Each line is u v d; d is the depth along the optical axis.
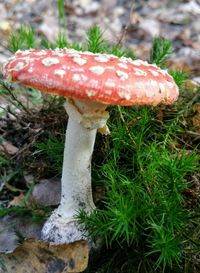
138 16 0.56
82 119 0.15
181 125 0.20
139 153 0.17
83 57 0.13
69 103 0.15
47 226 0.17
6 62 0.14
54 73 0.12
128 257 0.16
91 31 0.22
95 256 0.16
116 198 0.15
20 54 0.14
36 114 0.21
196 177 0.17
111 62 0.13
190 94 0.22
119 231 0.15
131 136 0.18
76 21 0.55
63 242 0.16
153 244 0.14
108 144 0.18
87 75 0.12
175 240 0.14
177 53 0.45
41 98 0.24
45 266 0.15
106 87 0.12
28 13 0.55
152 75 0.13
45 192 0.19
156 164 0.16
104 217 0.16
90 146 0.16
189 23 0.54
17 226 0.18
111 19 0.56
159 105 0.19
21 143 0.22
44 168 0.20
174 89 0.14
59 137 0.20
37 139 0.21
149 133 0.19
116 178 0.18
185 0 0.60
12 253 0.15
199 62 0.42
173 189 0.15
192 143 0.20
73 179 0.16
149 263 0.16
